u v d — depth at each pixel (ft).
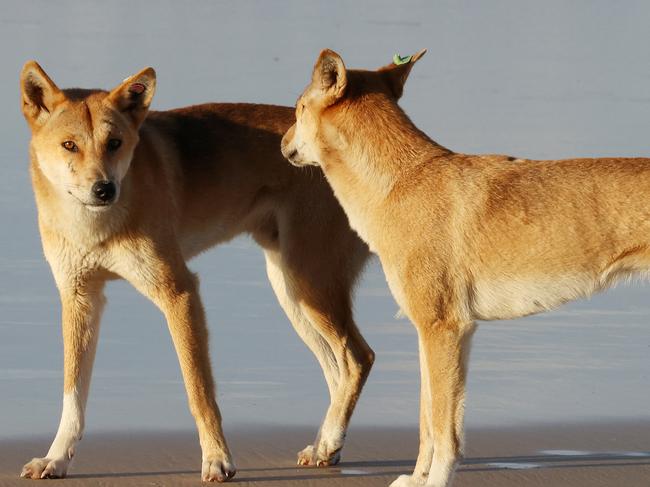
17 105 102.06
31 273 66.44
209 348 45.34
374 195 42.98
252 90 109.60
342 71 43.45
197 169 49.34
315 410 51.19
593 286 40.68
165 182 46.65
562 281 40.70
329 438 45.52
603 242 40.09
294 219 50.26
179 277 45.50
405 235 41.88
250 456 45.96
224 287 66.44
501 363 56.85
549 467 44.37
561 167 41.29
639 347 59.36
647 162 40.73
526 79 127.13
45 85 45.60
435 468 40.52
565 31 171.01
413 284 41.60
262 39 147.74
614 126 100.68
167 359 56.34
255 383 53.93
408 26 167.12
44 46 132.05
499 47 151.43
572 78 128.67
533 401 52.08
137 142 45.91
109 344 57.82
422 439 41.96
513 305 41.22
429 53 142.51
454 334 41.14
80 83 108.78
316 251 50.03
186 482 42.65
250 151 50.78
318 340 50.83
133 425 48.60
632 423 49.85
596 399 52.47
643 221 39.68
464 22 176.45
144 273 45.16
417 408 51.85
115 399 51.37
